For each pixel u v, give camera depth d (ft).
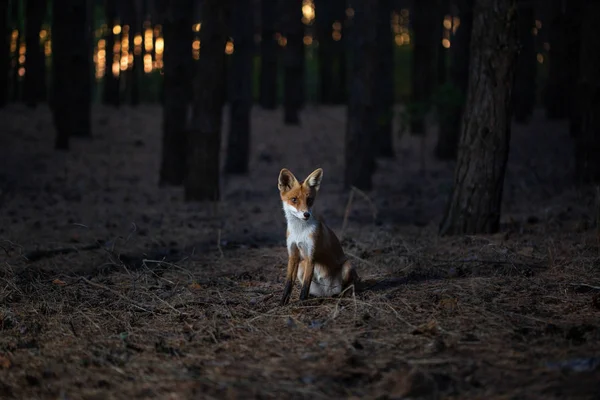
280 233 33.63
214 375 13.96
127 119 80.79
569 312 17.70
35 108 78.84
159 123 80.84
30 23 77.25
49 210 40.37
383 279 22.66
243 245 30.07
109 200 45.21
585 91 43.93
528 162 58.85
